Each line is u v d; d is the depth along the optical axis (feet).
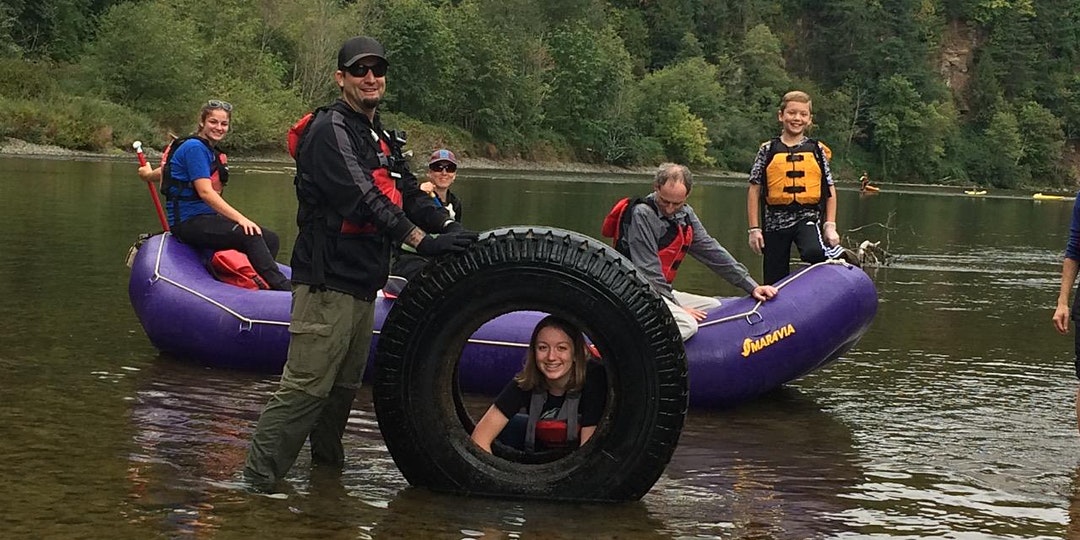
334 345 11.66
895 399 17.16
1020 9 325.01
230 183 71.15
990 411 16.43
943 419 15.83
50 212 42.04
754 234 19.43
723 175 220.64
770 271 19.30
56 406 14.11
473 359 16.21
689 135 220.43
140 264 18.24
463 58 178.60
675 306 16.12
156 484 11.22
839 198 121.80
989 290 33.73
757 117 253.65
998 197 165.17
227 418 14.07
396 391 11.61
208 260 18.83
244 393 15.58
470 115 181.57
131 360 17.31
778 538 10.50
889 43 284.00
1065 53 335.47
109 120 112.88
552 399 12.25
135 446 12.52
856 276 16.78
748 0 290.56
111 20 129.29
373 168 11.76
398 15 170.91
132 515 10.24
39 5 142.00
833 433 14.83
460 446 11.59
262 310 16.99
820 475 12.72
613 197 84.94
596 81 203.21
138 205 47.60
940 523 11.09
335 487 11.60
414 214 12.50
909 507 11.60
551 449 12.23
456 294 11.53
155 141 118.21
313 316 11.61
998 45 320.09
